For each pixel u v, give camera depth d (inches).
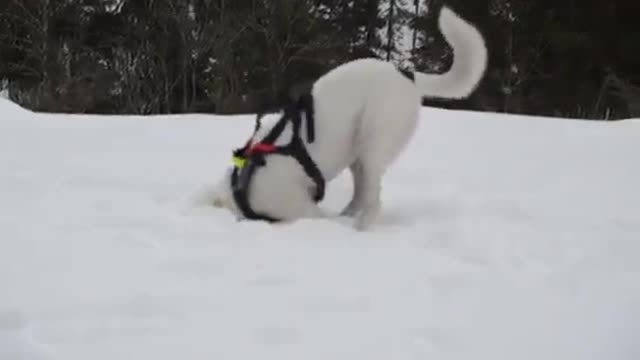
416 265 139.8
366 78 175.9
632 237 161.0
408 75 179.5
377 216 174.2
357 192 187.5
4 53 834.2
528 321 112.5
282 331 107.7
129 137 296.0
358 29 995.9
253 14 823.1
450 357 100.6
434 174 235.8
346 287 126.7
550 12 781.3
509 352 101.9
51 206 179.5
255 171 175.0
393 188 217.2
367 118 174.7
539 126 336.8
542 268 138.4
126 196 193.0
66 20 853.8
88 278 128.2
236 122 342.3
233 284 127.2
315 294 122.8
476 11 797.2
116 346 102.1
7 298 118.2
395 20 988.6
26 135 289.6
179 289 124.0
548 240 156.8
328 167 177.5
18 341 102.8
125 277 129.1
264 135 180.7
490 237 157.3
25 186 201.3
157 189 203.6
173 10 814.5
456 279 131.4
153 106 822.5
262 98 784.9
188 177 219.1
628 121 352.2
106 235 153.9
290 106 178.4
